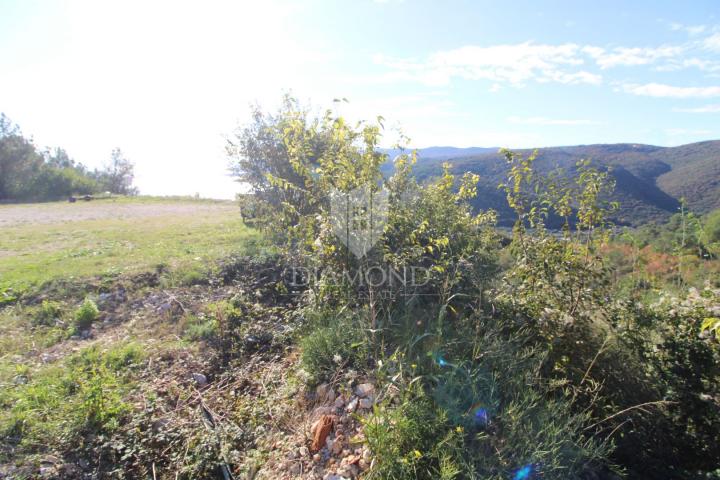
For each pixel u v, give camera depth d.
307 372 3.76
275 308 5.38
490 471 2.42
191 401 3.94
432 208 4.56
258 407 3.75
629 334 3.46
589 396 3.27
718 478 2.90
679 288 4.30
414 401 2.84
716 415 3.12
